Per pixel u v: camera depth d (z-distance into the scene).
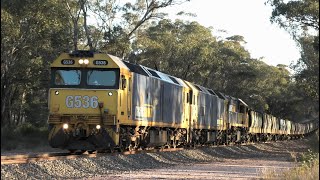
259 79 126.81
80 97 30.17
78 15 60.28
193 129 49.06
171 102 41.50
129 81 31.92
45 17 52.78
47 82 63.28
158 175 25.83
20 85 65.50
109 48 62.53
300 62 76.56
